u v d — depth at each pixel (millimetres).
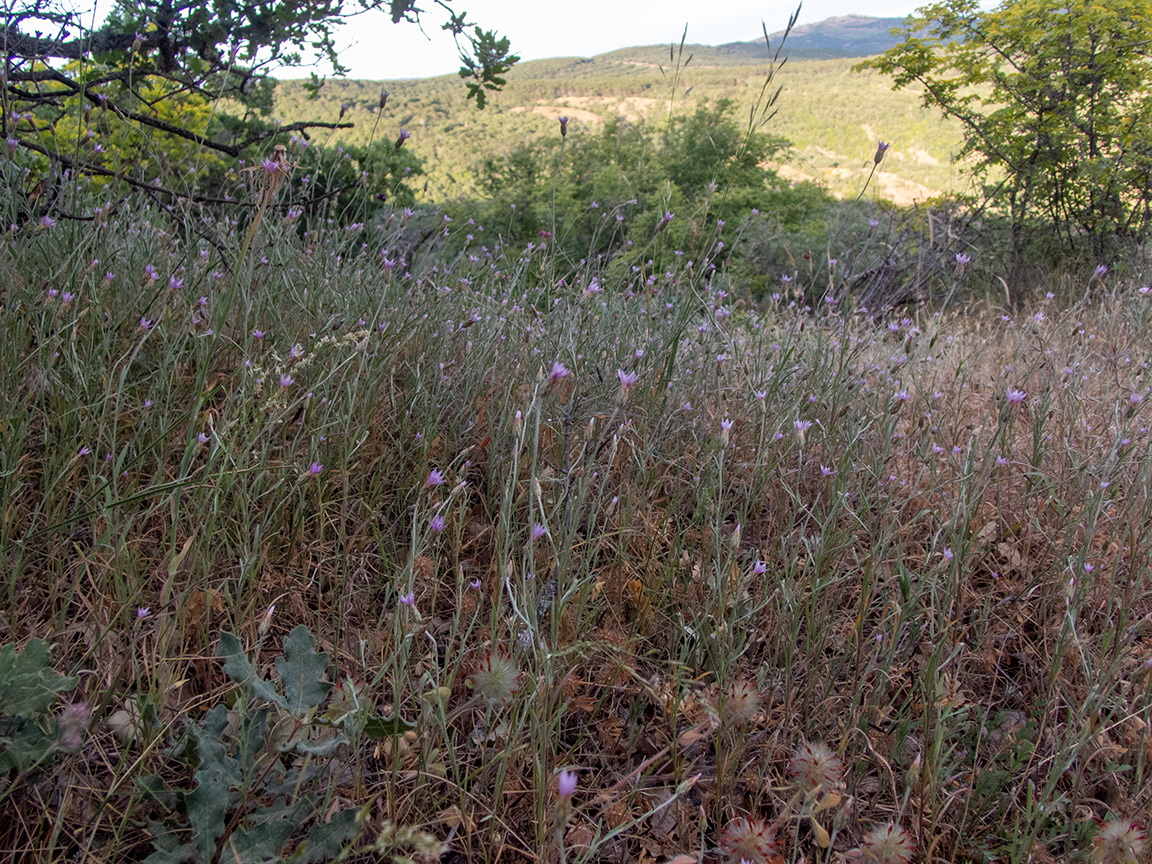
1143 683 1913
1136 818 1719
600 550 2480
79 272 2811
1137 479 2582
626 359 3248
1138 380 3463
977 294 8812
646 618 2221
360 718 1506
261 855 1402
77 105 4242
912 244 9156
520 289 4195
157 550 2127
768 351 3613
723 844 1490
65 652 1772
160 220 4016
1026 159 10180
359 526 2363
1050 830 1771
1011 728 2098
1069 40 9938
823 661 2164
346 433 2396
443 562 2371
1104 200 9352
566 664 1883
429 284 3857
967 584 2434
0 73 3160
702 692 1829
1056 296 7527
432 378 3068
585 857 1350
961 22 11016
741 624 2104
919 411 3205
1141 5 9570
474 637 2135
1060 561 2377
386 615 2037
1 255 2607
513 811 1755
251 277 3131
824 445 2850
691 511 2738
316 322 3016
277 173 1704
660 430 2828
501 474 2592
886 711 1920
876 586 2273
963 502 2141
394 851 1502
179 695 1768
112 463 2184
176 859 1381
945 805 1648
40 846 1432
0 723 1403
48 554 1928
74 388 2332
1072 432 2998
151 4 4320
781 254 12531
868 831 1761
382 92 4020
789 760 1810
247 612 1925
